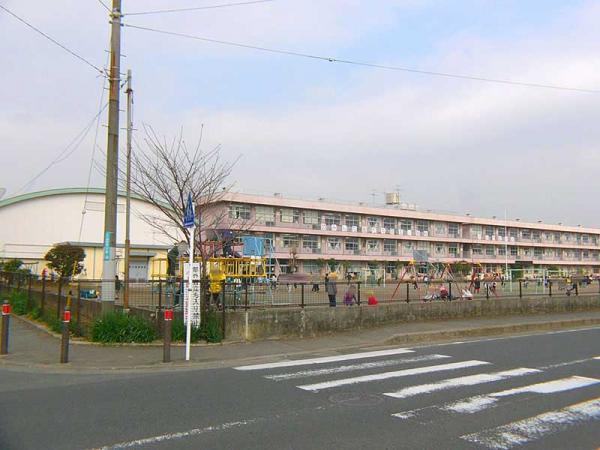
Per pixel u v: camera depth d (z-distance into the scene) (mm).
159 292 13320
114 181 13484
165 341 10531
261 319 13383
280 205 66812
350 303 16938
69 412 6797
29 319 17594
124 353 11375
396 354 11703
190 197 11781
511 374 9258
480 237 89688
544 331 16438
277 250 66688
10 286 24750
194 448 5402
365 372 9531
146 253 54625
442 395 7672
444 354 11656
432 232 84188
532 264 96312
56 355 11164
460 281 24125
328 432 5898
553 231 102000
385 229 77812
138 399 7480
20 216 56125
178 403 7242
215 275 18250
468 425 6164
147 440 5668
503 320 17719
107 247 13344
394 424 6203
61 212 57875
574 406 7031
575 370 9617
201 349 11891
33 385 8523
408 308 16703
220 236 19656
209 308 13531
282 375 9266
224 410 6855
